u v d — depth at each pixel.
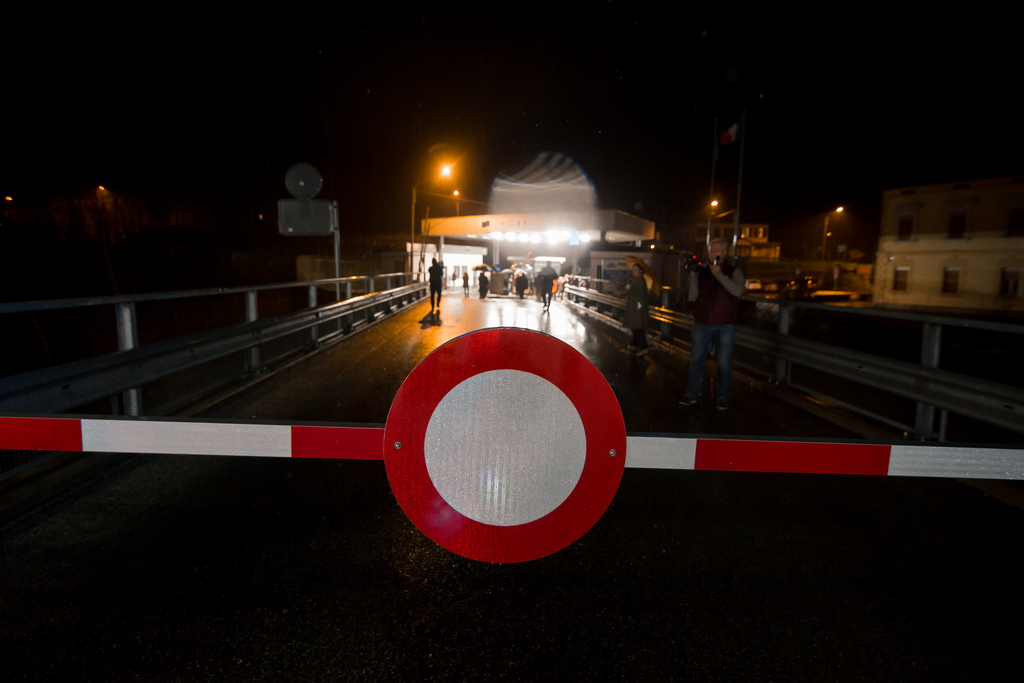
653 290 10.75
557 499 1.76
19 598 2.37
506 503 1.76
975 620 2.38
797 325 17.03
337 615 2.29
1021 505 3.61
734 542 3.05
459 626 2.24
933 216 34.81
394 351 9.73
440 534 1.77
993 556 2.95
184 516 3.21
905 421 5.66
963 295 33.53
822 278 48.50
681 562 2.81
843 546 3.03
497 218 31.88
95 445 1.85
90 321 24.58
